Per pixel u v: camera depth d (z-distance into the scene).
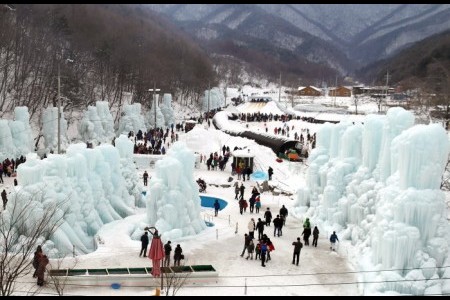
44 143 65.75
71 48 105.50
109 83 103.69
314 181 39.38
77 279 23.83
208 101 120.31
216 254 30.05
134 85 113.38
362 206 30.31
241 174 53.66
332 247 31.06
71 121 83.06
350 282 25.94
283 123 89.31
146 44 157.88
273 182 51.50
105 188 37.09
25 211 28.39
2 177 48.91
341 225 33.34
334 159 37.78
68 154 34.81
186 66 156.75
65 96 86.25
